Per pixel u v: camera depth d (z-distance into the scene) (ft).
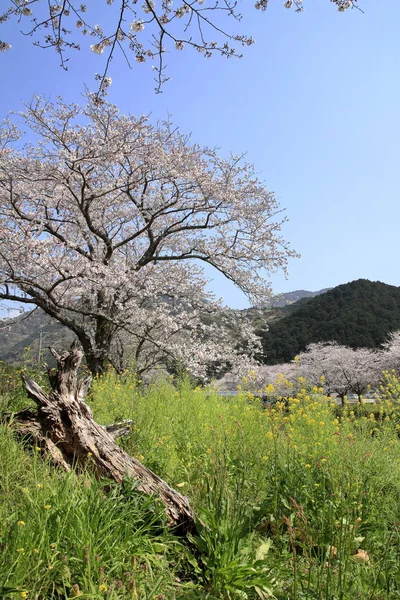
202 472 14.25
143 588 8.43
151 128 38.04
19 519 8.73
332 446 16.06
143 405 19.26
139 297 44.65
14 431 12.46
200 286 47.42
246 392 23.44
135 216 44.37
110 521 9.30
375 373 76.64
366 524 13.15
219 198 41.60
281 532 12.32
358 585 9.97
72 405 13.14
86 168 38.60
